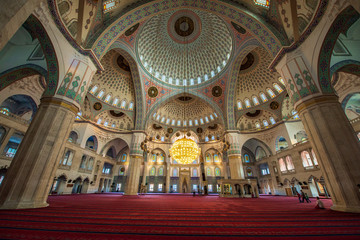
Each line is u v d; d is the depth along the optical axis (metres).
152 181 20.41
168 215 3.96
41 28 5.14
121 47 10.76
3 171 12.43
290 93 6.17
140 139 13.63
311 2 5.64
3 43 3.01
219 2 8.50
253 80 15.71
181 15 13.24
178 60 15.95
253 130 18.28
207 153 21.58
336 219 3.43
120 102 16.17
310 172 13.20
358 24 6.90
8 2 3.04
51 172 4.92
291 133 15.32
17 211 3.84
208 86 15.52
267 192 19.53
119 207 5.37
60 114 5.35
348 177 4.29
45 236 2.19
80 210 4.45
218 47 14.55
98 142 17.67
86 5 6.49
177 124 21.00
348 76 9.90
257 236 2.32
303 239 2.19
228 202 7.82
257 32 7.89
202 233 2.45
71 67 5.95
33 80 10.34
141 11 8.49
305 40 5.89
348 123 4.75
